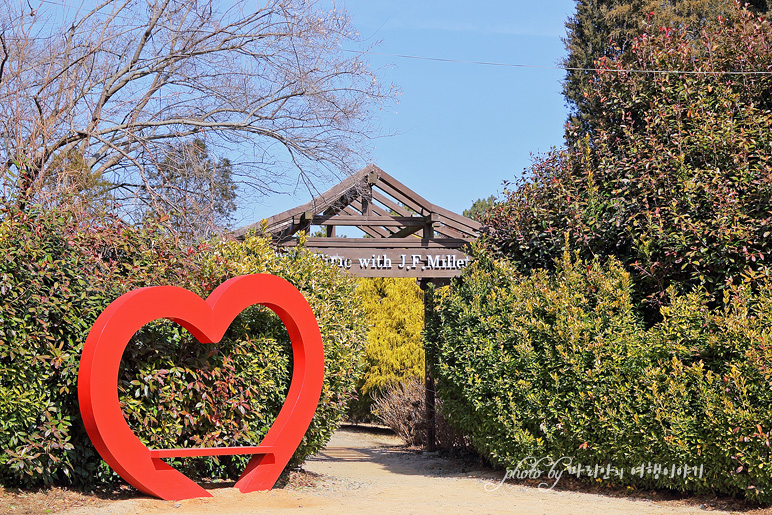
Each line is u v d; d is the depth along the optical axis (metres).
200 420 6.84
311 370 7.39
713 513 6.50
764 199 7.95
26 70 9.73
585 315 8.18
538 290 8.75
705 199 8.28
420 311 17.42
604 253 9.36
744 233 7.76
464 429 9.81
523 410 8.30
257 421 7.36
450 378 9.21
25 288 5.55
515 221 10.14
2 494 5.48
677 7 21.84
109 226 6.85
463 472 9.83
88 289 6.06
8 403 5.32
